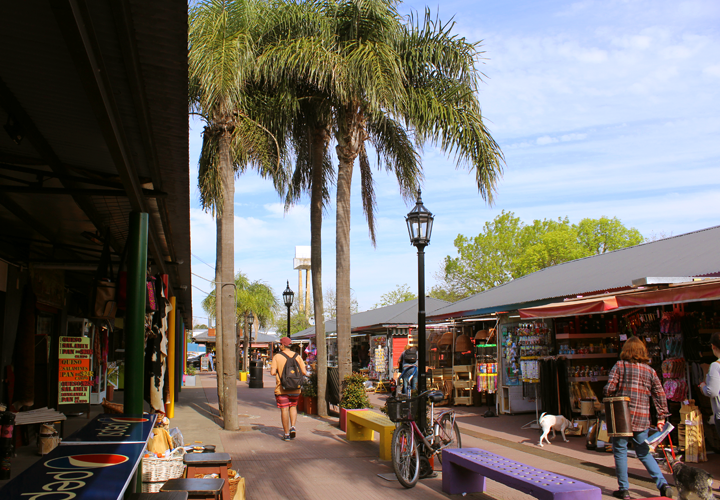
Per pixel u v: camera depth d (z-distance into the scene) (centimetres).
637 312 998
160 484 498
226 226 1172
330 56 1153
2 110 366
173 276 1107
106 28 271
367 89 1134
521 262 4281
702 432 766
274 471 754
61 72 315
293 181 1603
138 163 453
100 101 280
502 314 1366
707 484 513
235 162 1225
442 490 658
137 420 450
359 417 936
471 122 1193
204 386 2561
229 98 1002
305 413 1395
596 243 4500
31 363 820
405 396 705
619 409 610
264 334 4609
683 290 719
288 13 1208
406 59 1268
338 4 1214
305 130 1467
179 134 395
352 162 1335
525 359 1201
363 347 2614
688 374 825
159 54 300
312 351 2803
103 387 1566
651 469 608
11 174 529
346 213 1327
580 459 814
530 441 982
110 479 275
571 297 1194
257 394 2019
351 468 773
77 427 1040
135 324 470
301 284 6881
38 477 278
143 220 475
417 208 808
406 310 2242
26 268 816
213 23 967
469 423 1226
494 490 667
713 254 1084
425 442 721
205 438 1016
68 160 480
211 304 4691
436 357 1686
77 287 1193
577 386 1057
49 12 253
